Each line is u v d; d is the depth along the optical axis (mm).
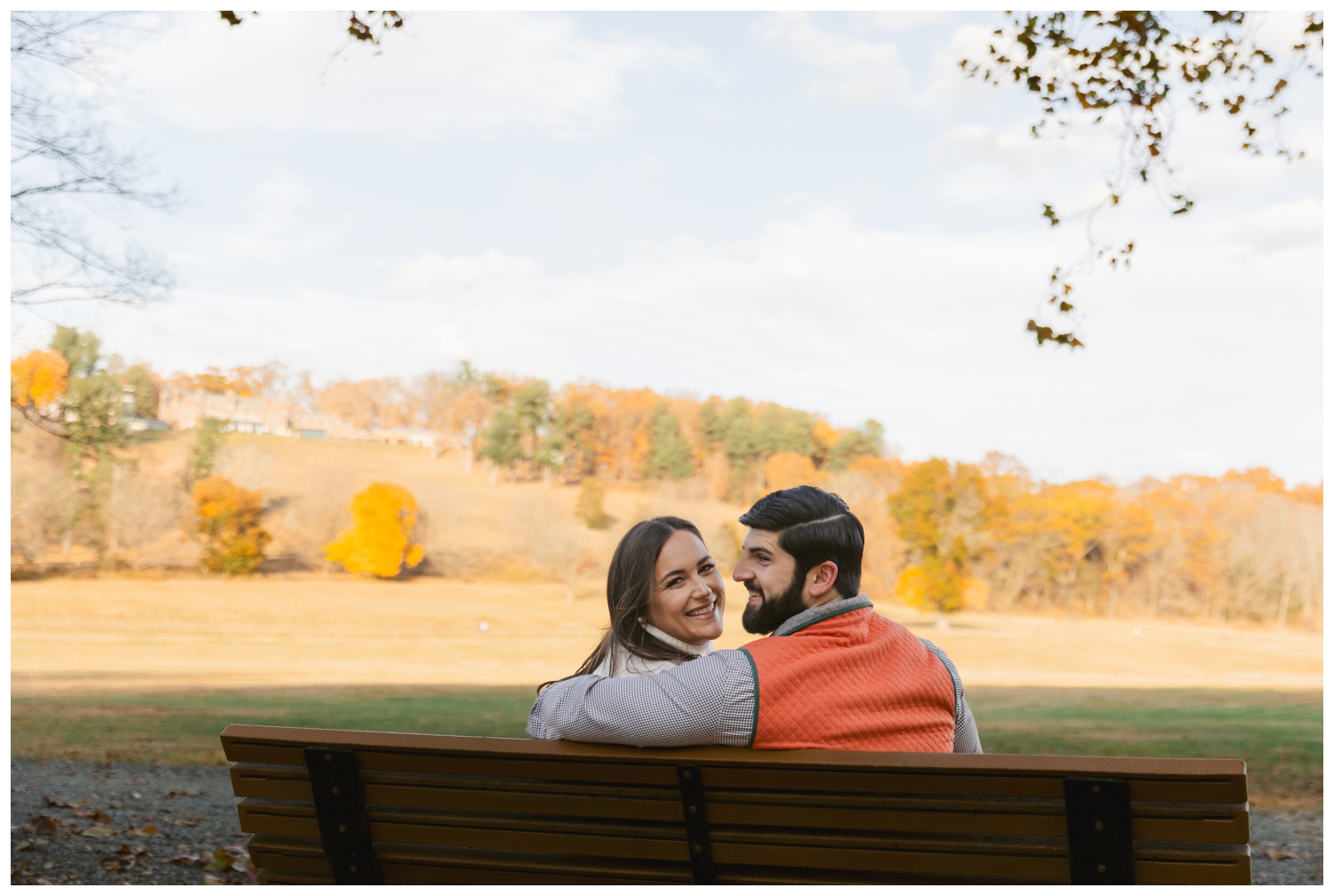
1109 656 36875
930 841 1739
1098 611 40938
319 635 37656
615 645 2281
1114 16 6426
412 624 40156
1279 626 40531
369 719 23047
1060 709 27016
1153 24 6422
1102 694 30406
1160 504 41812
